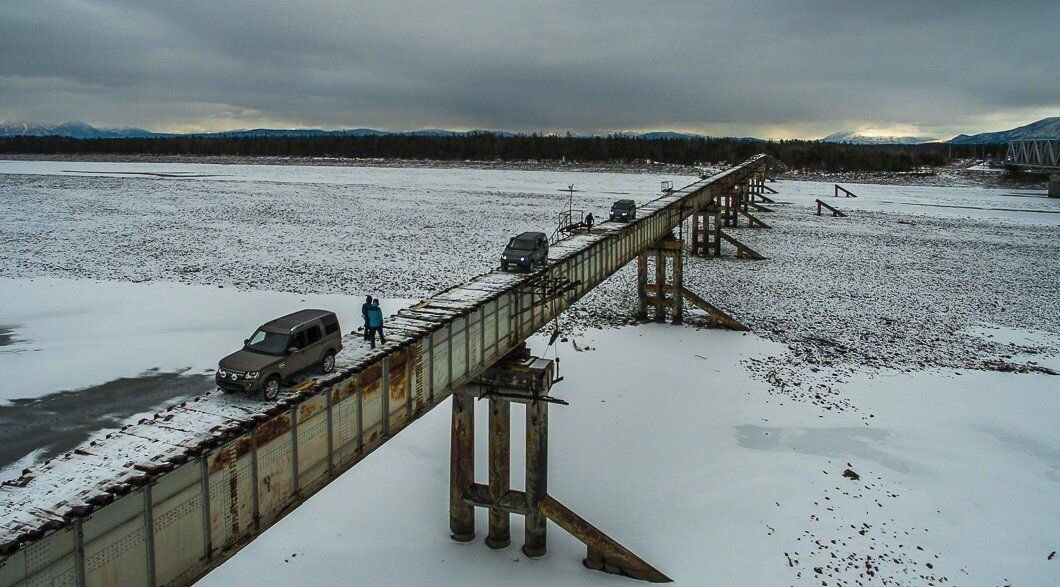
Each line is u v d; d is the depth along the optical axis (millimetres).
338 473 14008
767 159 164000
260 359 13781
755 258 68312
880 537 21500
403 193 127062
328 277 56875
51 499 8992
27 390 32844
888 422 30000
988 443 28188
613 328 43781
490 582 19031
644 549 20625
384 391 15266
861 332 44219
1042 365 38469
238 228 81625
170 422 11492
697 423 29312
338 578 18938
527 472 19891
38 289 51344
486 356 19734
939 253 72625
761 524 21938
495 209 104250
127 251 66438
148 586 9969
